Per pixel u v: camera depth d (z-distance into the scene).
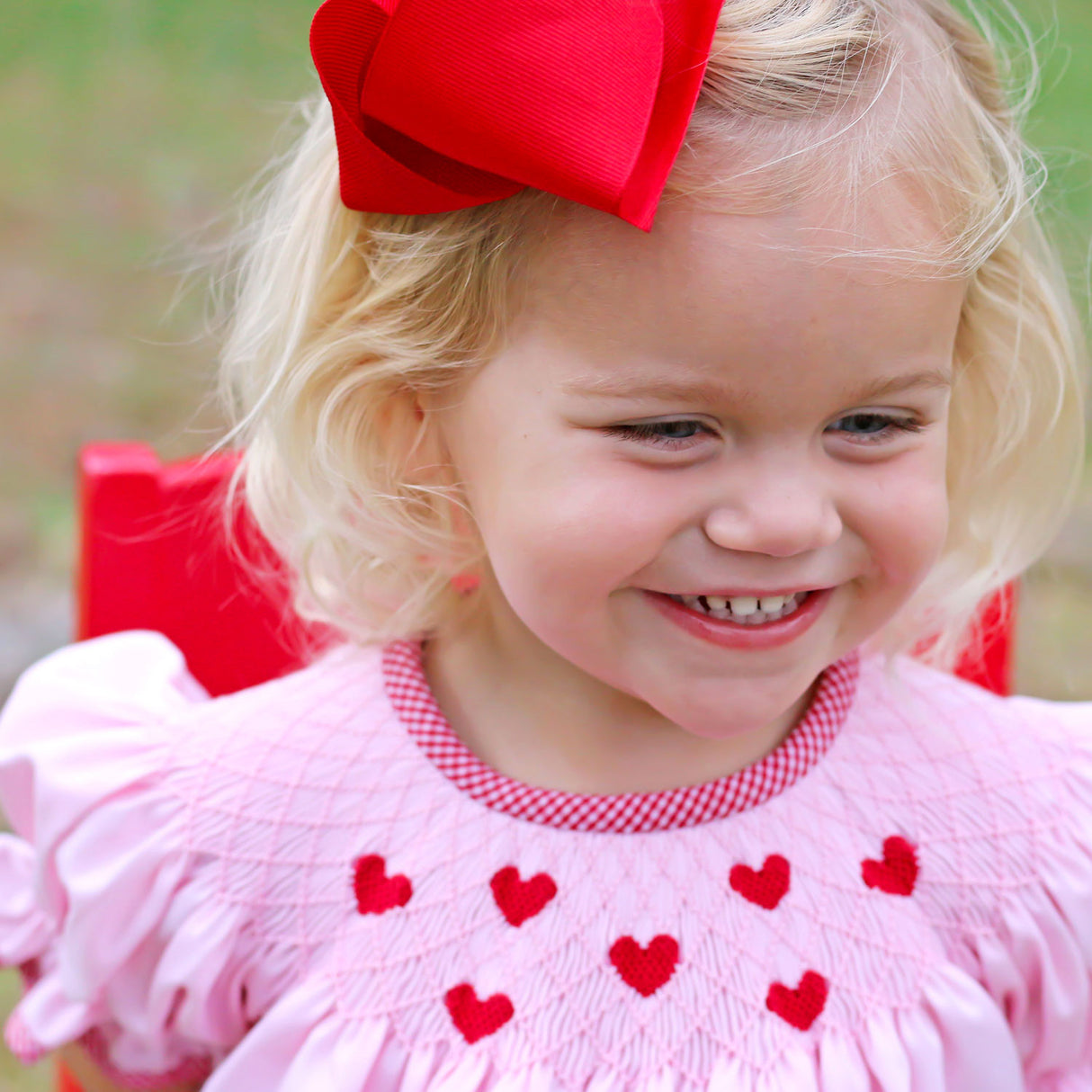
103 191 5.61
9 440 4.30
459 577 1.66
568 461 1.28
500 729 1.59
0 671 3.48
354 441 1.53
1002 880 1.51
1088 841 1.52
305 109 1.74
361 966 1.49
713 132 1.21
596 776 1.54
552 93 1.17
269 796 1.58
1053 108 5.45
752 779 1.52
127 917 1.56
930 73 1.30
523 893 1.48
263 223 1.68
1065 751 1.58
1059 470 1.65
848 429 1.29
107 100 6.33
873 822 1.53
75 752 1.61
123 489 1.92
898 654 1.69
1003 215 1.40
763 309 1.19
